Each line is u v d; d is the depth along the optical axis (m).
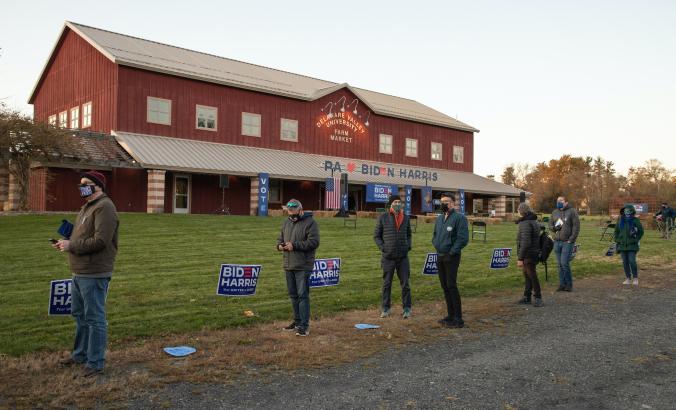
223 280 9.13
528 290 10.70
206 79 33.59
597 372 6.46
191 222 22.31
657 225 34.06
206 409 5.18
